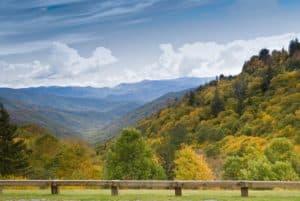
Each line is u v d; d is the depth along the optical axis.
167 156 87.56
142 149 64.31
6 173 81.50
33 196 31.45
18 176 78.56
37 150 95.12
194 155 75.88
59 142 96.81
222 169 86.31
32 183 32.75
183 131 133.50
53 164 81.75
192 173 74.44
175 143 126.25
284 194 31.33
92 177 77.06
